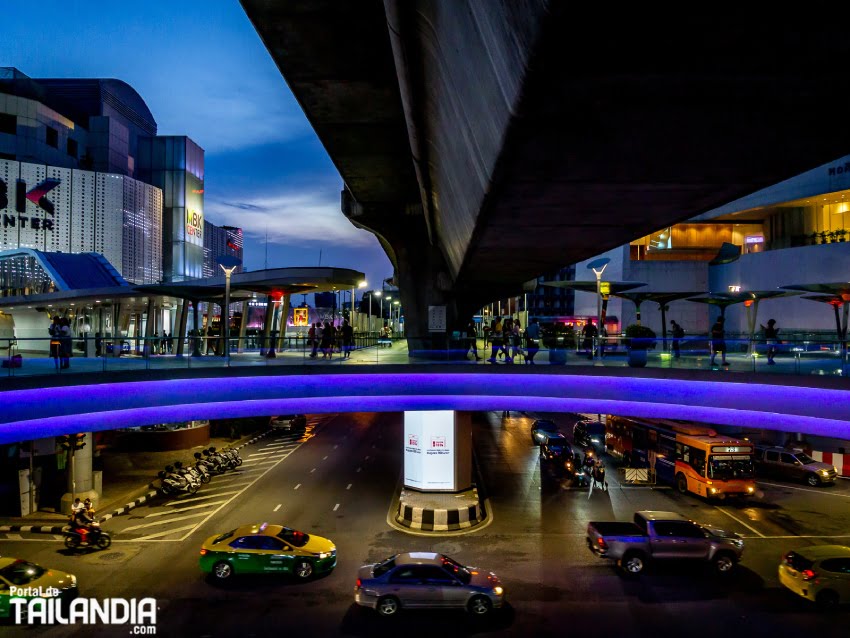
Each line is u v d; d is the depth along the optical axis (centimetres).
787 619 1486
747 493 2480
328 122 1459
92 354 1861
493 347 2220
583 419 5134
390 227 2900
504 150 654
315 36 1025
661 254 6462
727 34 415
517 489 2788
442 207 1697
